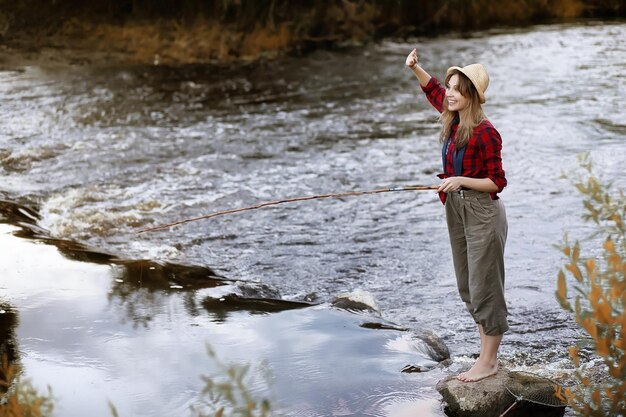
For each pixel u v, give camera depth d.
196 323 6.05
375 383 5.23
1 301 6.32
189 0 20.22
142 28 19.75
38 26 19.78
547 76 16.28
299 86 16.36
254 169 10.98
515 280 7.36
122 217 9.12
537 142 11.88
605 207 4.88
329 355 5.57
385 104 14.62
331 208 9.54
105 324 5.98
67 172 10.77
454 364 5.60
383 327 6.10
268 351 5.61
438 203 9.63
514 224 8.78
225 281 7.04
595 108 13.64
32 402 4.30
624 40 20.17
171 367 5.34
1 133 12.61
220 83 16.67
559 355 5.91
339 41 21.11
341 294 6.73
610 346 4.23
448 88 4.94
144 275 7.01
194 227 8.93
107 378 5.17
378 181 10.45
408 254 8.16
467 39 21.36
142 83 16.52
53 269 7.02
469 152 4.88
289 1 21.20
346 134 12.70
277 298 6.98
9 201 9.14
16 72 17.19
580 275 4.31
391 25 22.28
